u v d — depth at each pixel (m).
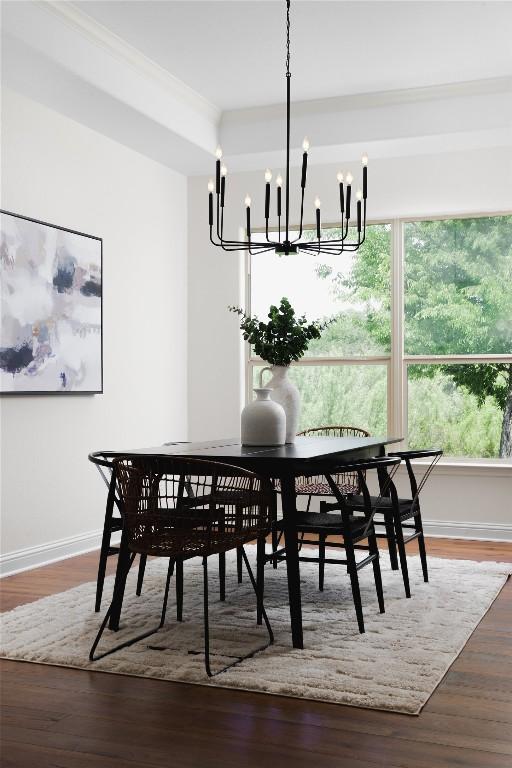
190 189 7.04
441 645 3.42
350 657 3.26
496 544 5.98
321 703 2.84
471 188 6.27
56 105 5.21
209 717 2.72
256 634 3.59
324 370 6.81
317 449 4.11
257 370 7.00
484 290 6.38
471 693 2.92
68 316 5.36
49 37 4.49
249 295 7.02
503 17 4.75
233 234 6.96
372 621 3.80
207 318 7.01
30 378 5.01
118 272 6.05
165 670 3.12
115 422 6.00
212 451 4.00
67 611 3.96
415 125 5.92
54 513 5.29
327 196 6.68
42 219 5.18
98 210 5.79
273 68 5.50
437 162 6.36
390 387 6.61
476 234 6.40
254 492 3.38
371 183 6.53
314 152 6.32
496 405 6.33
